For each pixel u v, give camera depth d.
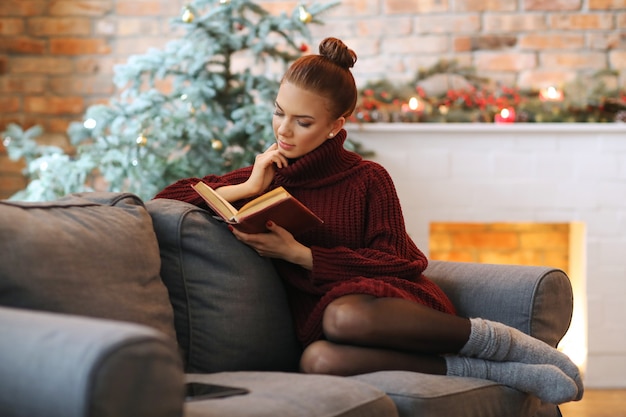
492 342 2.06
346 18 4.50
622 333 4.23
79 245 1.80
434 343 2.04
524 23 4.46
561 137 4.18
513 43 4.46
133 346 1.23
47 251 1.73
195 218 2.12
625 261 4.20
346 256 2.20
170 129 3.67
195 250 2.09
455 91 4.31
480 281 2.43
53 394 1.21
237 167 3.75
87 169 3.66
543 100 4.30
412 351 2.07
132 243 1.93
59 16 4.52
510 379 2.06
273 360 2.16
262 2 4.48
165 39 4.52
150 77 3.84
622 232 4.20
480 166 4.19
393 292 2.10
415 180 4.20
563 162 4.19
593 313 4.23
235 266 2.12
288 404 1.59
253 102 3.88
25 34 4.53
